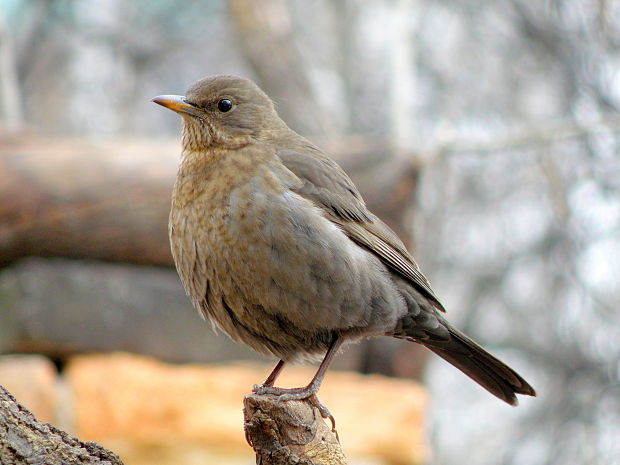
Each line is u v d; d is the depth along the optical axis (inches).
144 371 481.1
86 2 892.6
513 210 856.3
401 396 502.3
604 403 817.5
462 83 856.3
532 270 868.0
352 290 326.6
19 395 452.1
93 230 456.1
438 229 730.2
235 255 316.8
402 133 714.2
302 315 324.2
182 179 333.1
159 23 923.4
